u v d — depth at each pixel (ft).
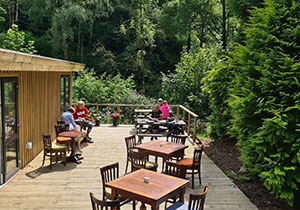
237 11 51.21
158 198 13.73
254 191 21.75
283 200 20.43
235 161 28.94
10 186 21.03
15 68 17.16
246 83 22.21
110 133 39.34
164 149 22.40
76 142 29.32
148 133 34.78
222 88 32.94
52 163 26.35
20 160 24.43
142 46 87.10
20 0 87.25
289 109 18.44
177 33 93.56
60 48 89.92
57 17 80.18
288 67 19.26
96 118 44.37
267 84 19.98
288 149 18.92
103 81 58.29
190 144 34.88
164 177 16.51
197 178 23.75
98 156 28.81
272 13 21.44
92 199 13.43
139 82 94.89
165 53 100.17
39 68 22.00
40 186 21.15
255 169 20.31
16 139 23.80
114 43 100.32
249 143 21.66
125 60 93.20
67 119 28.96
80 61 94.22
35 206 18.06
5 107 21.58
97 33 101.81
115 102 54.34
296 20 20.15
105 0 86.28
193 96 52.85
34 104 27.76
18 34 45.60
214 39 97.25
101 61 93.97
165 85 58.65
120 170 24.80
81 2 84.43
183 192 15.99
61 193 20.03
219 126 35.22
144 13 86.74
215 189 21.56
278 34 21.34
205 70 54.29
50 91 33.14
